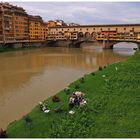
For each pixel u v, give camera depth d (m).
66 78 57.94
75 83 43.88
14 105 36.84
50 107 30.72
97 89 38.84
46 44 181.00
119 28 166.38
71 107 30.14
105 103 31.17
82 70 71.50
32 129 24.47
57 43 185.88
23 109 35.00
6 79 56.81
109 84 41.38
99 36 169.25
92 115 27.41
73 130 23.72
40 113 28.58
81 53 127.88
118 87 39.19
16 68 73.50
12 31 141.12
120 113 27.89
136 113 27.91
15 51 127.88
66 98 34.59
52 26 189.12
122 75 48.69
